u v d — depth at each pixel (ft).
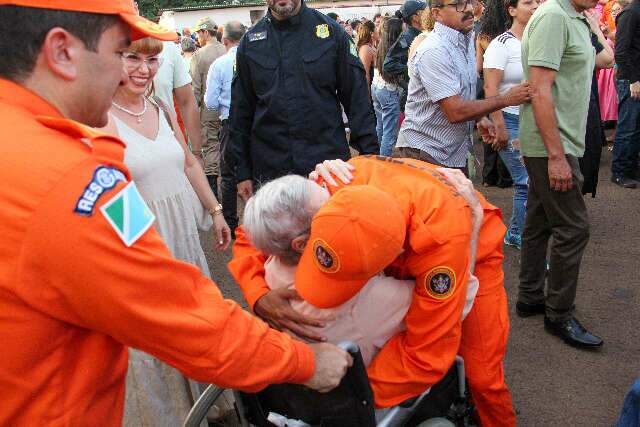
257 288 5.79
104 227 3.40
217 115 19.38
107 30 3.69
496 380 6.50
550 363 10.23
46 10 3.46
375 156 6.35
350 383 4.88
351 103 10.38
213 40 21.76
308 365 4.42
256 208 5.31
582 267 13.62
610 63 14.35
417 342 5.43
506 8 13.29
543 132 9.52
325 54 10.03
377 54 22.27
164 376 7.54
